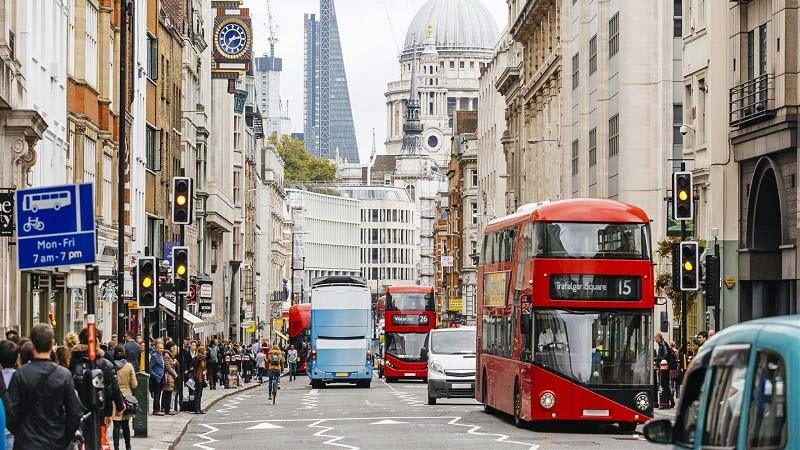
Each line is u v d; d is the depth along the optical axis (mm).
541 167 104562
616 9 72625
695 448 11969
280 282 199375
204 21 99812
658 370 45312
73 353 22391
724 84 53375
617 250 35188
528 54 111250
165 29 76125
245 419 43531
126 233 58344
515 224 38469
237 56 97188
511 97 122688
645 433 12594
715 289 39406
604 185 76312
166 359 42875
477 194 173000
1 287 33500
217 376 74500
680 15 67750
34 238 18703
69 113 45719
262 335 161750
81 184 18766
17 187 33469
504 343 39656
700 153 56781
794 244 46625
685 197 39719
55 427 16625
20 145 33219
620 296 35062
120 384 28094
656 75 68812
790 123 45719
